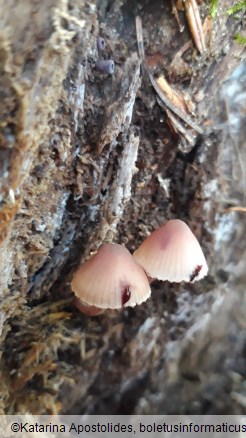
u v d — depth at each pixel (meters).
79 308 0.08
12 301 0.07
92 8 0.05
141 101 0.07
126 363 0.09
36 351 0.08
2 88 0.05
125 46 0.07
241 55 0.08
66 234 0.08
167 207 0.09
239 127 0.09
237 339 0.11
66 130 0.07
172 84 0.07
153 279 0.08
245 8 0.07
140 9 0.07
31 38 0.05
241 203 0.10
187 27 0.07
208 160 0.09
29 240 0.07
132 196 0.08
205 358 0.10
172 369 0.10
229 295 0.10
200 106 0.08
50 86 0.05
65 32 0.05
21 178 0.06
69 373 0.09
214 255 0.10
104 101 0.07
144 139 0.08
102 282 0.07
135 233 0.09
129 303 0.07
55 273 0.08
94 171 0.07
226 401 0.10
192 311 0.10
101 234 0.08
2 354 0.08
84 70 0.06
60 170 0.07
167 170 0.08
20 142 0.05
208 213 0.09
